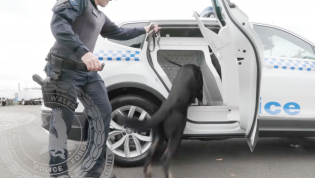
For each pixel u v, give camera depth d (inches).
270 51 133.2
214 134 119.1
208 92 146.8
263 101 125.1
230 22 105.9
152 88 120.0
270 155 142.0
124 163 116.2
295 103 128.0
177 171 116.8
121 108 119.3
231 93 118.2
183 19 131.3
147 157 107.8
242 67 108.4
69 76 85.4
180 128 105.0
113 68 120.1
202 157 138.7
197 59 148.9
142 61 123.1
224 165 125.2
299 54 136.2
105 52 122.3
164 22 130.7
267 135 125.1
